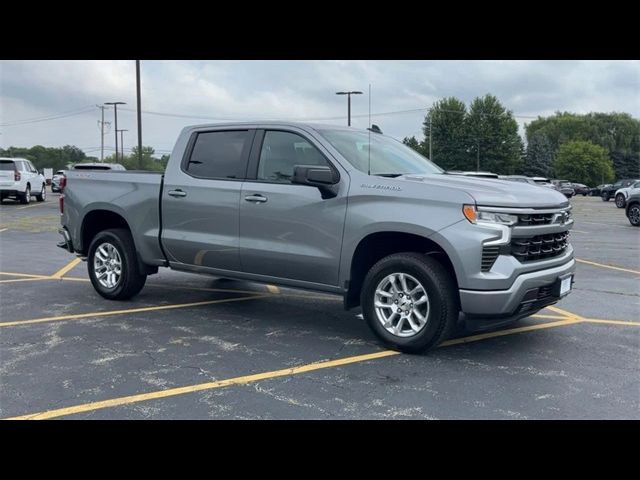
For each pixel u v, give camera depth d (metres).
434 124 79.56
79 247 7.64
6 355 5.19
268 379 4.62
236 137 6.28
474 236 4.75
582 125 123.62
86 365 4.93
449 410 4.04
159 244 6.73
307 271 5.65
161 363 5.00
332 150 5.58
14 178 25.45
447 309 4.96
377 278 5.26
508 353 5.33
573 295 8.03
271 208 5.79
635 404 4.17
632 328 6.25
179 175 6.57
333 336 5.88
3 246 12.89
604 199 47.91
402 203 5.08
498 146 78.88
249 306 7.20
